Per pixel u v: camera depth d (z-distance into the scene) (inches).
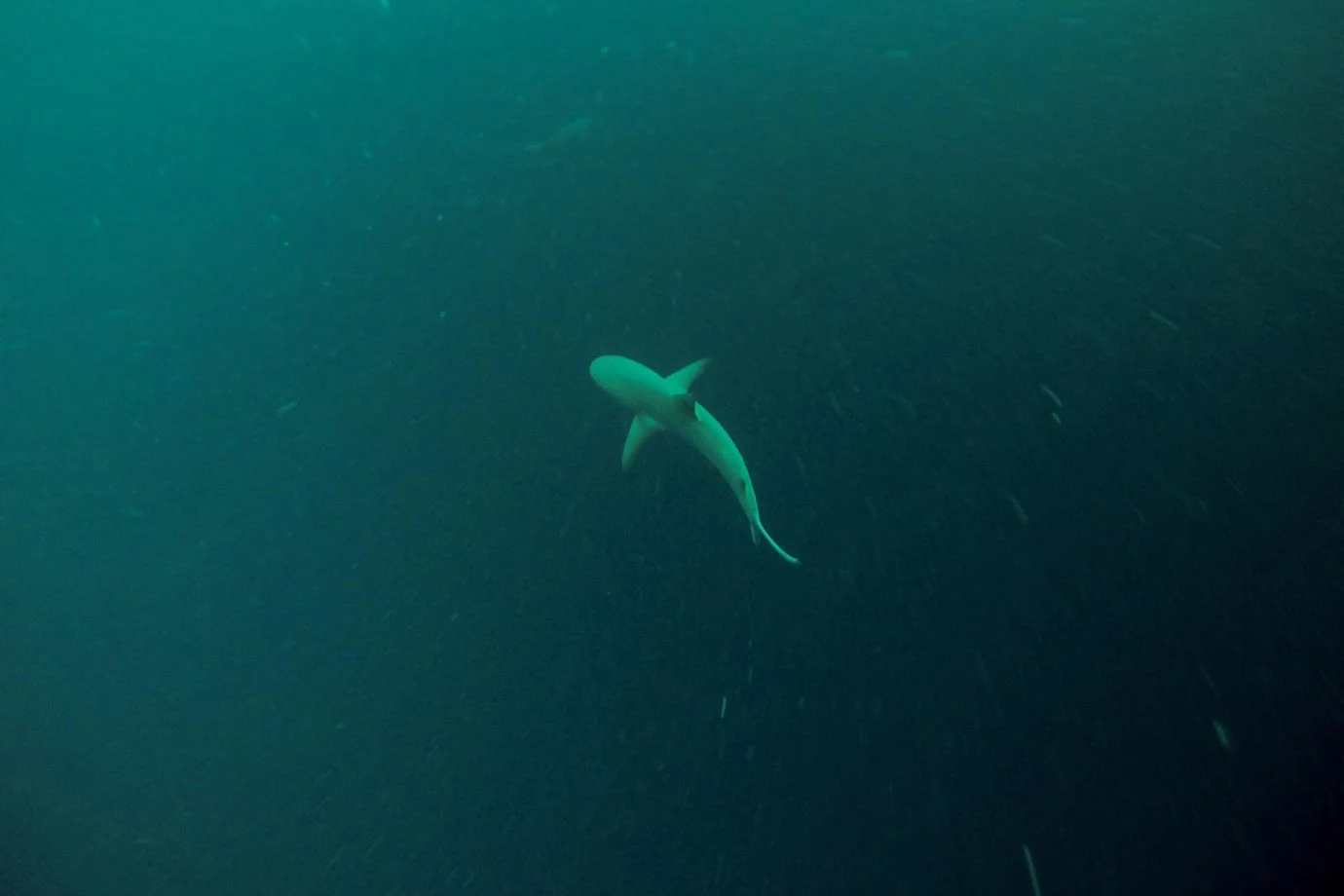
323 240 533.0
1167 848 216.1
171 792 314.2
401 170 587.2
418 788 292.7
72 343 561.9
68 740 339.6
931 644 269.0
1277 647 241.0
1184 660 245.3
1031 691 251.6
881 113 507.2
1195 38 505.7
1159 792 224.7
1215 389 306.8
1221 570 259.9
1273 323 321.7
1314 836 207.2
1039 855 223.8
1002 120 477.1
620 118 561.9
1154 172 410.3
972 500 298.5
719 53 629.0
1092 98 476.4
